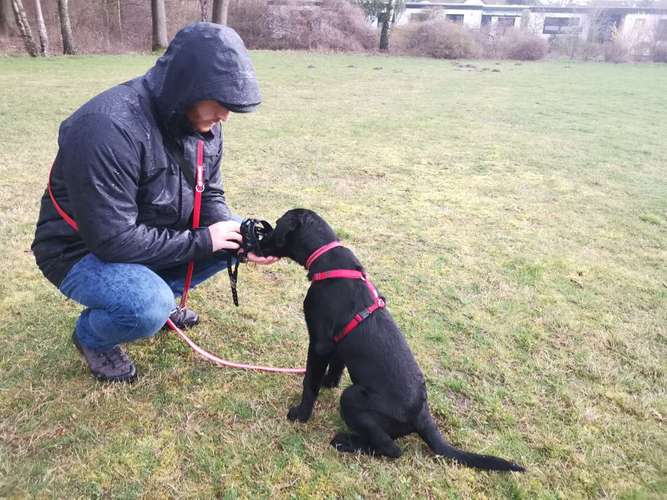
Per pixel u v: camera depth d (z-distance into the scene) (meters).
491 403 2.62
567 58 28.50
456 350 3.03
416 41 26.23
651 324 3.38
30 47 17.55
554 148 7.89
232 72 2.00
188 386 2.65
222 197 2.87
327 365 2.46
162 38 21.14
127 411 2.46
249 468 2.21
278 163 6.47
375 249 4.25
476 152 7.48
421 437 2.25
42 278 3.53
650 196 5.83
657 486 2.21
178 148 2.35
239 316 3.27
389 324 2.34
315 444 2.35
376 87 14.01
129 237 2.24
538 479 2.21
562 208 5.38
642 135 9.04
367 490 2.13
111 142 2.09
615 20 39.88
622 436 2.46
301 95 12.09
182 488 2.11
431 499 2.11
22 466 2.15
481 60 25.55
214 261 2.88
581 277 3.95
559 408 2.62
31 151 6.45
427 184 5.94
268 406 2.56
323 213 4.93
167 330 3.06
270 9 25.23
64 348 2.85
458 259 4.14
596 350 3.10
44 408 2.45
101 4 22.92
